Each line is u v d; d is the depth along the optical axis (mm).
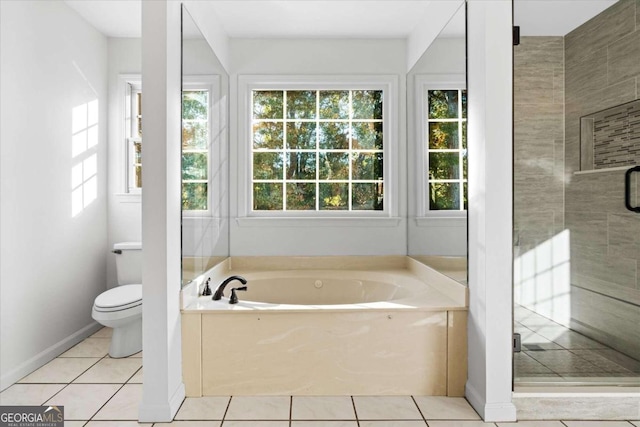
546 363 2377
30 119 2727
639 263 2502
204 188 2832
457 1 2488
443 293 2711
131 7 3162
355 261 3594
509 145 2141
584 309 2488
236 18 3197
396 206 3617
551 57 2584
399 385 2402
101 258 3625
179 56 2355
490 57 2137
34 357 2770
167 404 2129
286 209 3709
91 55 3447
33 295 2768
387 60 3594
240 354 2387
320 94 3711
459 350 2396
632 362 2395
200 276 2736
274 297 3309
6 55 2506
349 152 3713
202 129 2779
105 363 2873
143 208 2150
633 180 2484
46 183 2898
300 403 2312
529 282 2504
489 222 2137
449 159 2623
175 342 2271
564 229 2539
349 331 2396
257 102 3697
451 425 2098
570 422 2135
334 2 2947
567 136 2584
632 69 2551
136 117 3795
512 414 2133
